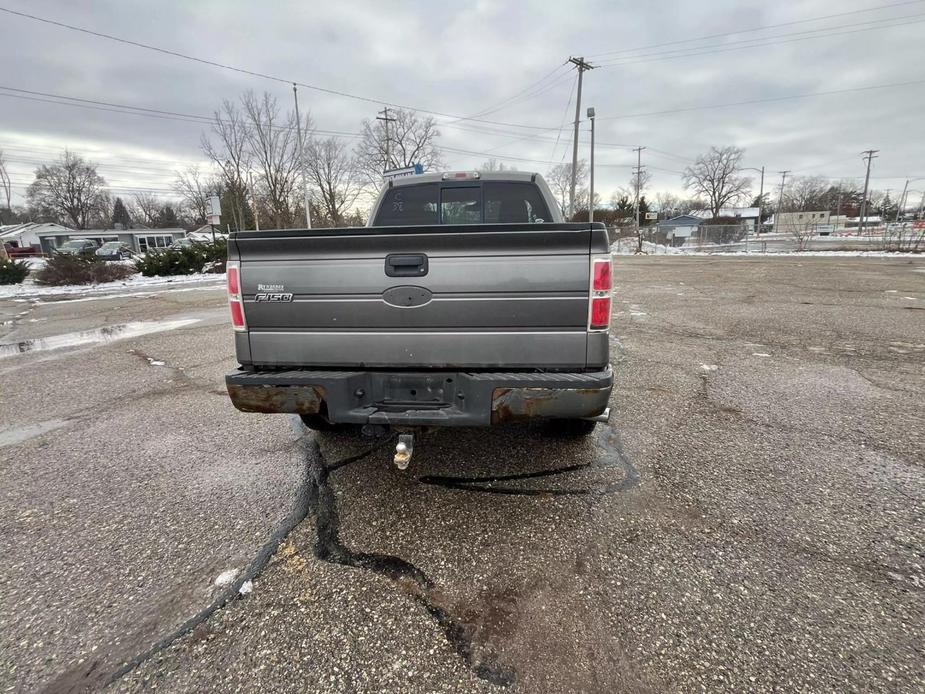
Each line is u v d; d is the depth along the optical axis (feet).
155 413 13.93
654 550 7.51
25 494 9.52
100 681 5.45
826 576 6.89
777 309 28.89
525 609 6.38
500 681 5.35
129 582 7.04
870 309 28.40
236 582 6.99
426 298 8.10
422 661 5.63
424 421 8.09
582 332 7.93
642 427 12.10
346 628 6.12
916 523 8.09
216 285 55.47
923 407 13.21
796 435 11.53
